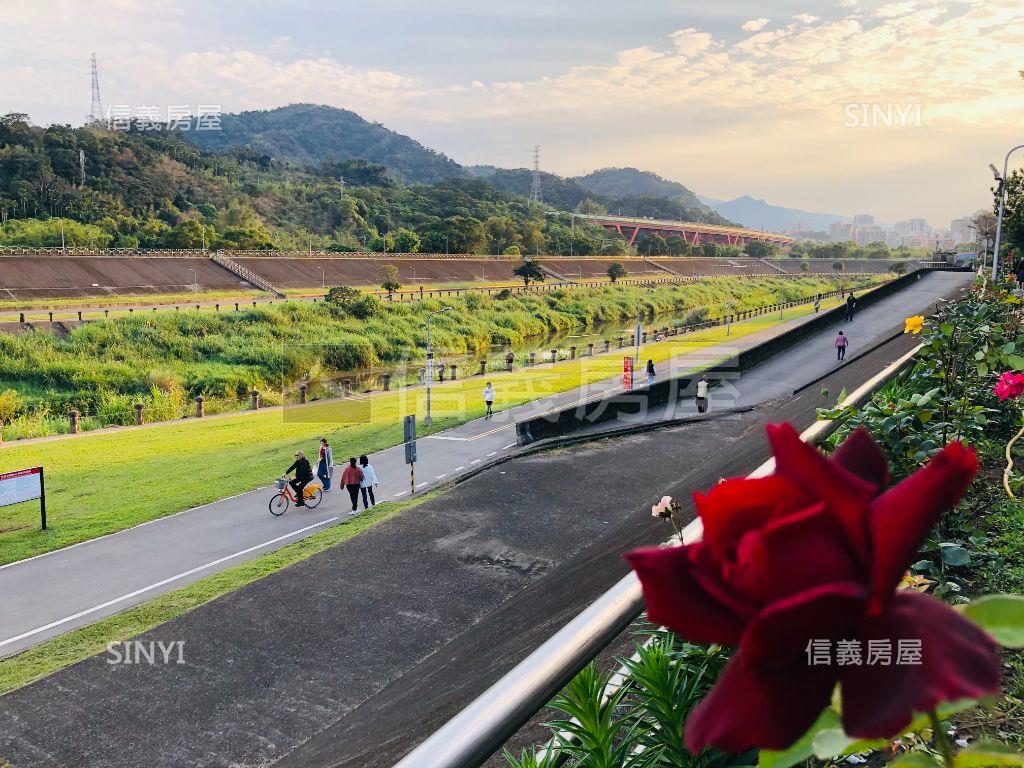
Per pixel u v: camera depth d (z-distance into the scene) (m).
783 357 30.30
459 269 101.56
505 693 1.14
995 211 26.39
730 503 0.61
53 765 6.83
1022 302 5.85
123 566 15.52
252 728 7.11
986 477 4.41
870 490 0.56
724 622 0.56
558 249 136.00
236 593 9.76
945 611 0.57
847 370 18.34
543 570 10.13
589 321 78.25
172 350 44.19
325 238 128.50
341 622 8.88
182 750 6.87
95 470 23.50
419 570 10.23
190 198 126.31
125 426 31.80
